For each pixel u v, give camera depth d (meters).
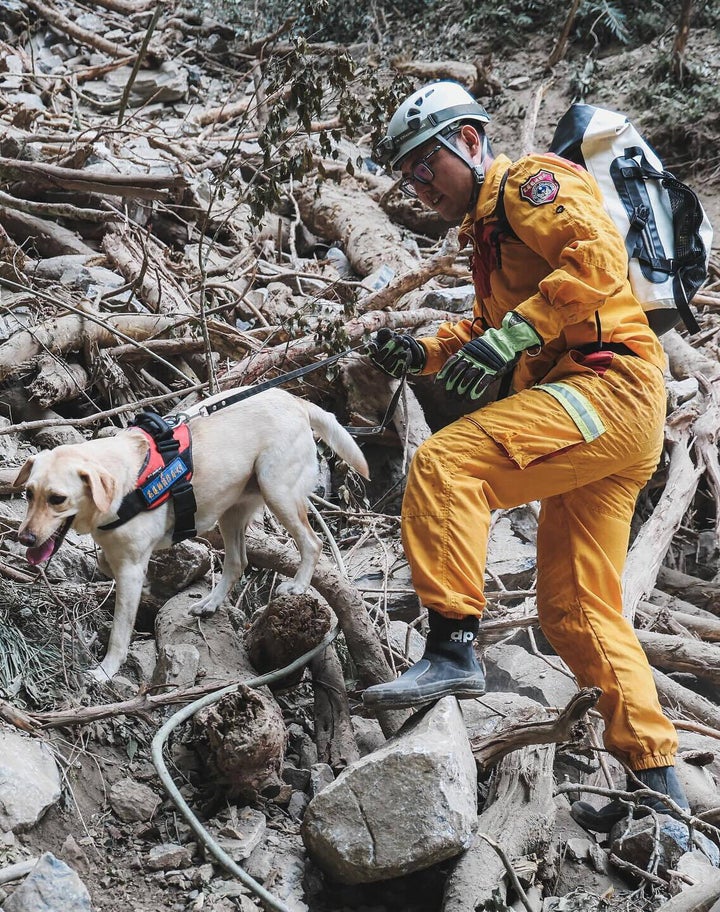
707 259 3.15
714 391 5.59
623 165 3.10
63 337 4.61
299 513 3.49
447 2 10.00
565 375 3.03
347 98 4.22
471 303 5.64
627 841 2.92
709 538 5.22
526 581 4.46
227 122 7.92
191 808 2.94
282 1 9.54
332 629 3.55
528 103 8.77
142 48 5.59
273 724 2.90
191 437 3.25
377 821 2.66
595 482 3.12
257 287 5.93
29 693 3.04
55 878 2.41
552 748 3.14
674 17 9.35
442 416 5.25
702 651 4.05
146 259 4.98
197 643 3.41
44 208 5.18
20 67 8.04
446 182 3.07
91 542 3.84
